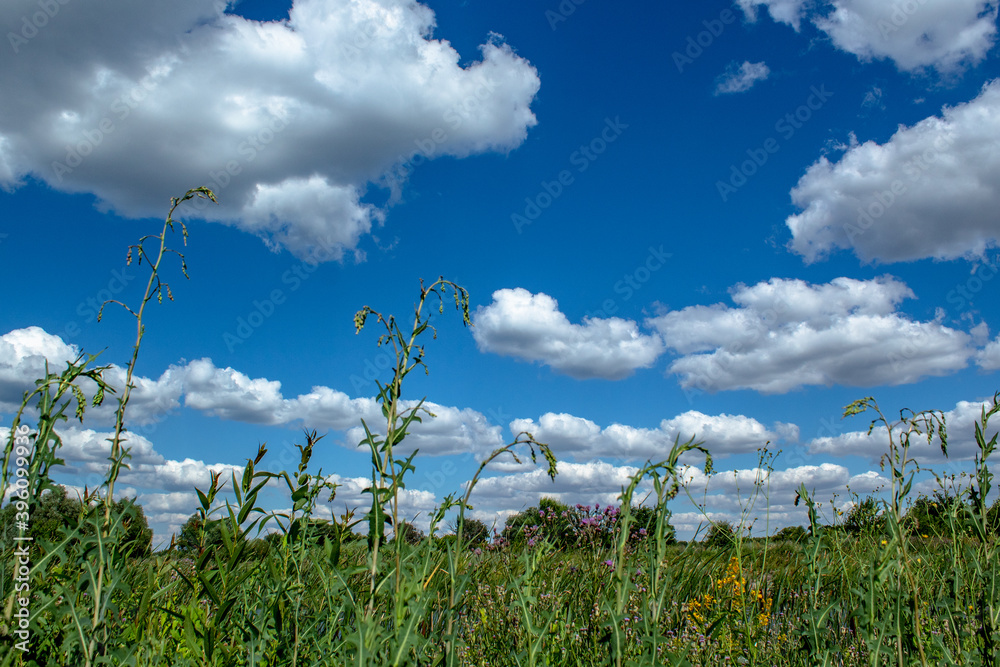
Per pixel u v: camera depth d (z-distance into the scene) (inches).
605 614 79.9
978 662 90.0
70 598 76.6
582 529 169.6
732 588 132.4
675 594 128.8
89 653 74.4
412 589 73.4
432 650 83.0
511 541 167.8
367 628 70.7
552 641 98.3
